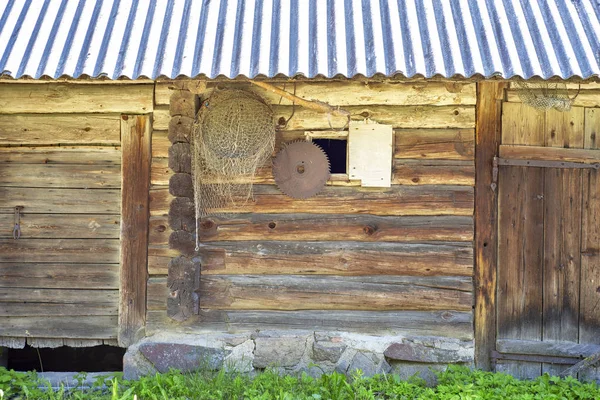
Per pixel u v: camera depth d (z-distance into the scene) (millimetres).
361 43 5273
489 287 6164
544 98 5887
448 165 6125
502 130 6148
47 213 6254
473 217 6156
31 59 5168
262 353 6121
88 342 6281
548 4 5633
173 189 5973
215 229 6156
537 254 6188
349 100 6105
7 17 5523
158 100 6148
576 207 6191
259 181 6129
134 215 6195
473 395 5352
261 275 6191
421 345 6117
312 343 6137
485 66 5121
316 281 6176
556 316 6184
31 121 6211
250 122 5953
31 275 6262
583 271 6195
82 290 6262
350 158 6098
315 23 5457
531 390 5629
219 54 5191
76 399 5441
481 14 5500
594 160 6172
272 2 5684
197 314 6176
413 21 5422
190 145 5977
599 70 5051
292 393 5332
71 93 6176
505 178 6176
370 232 6133
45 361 7402
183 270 6035
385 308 6176
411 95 6102
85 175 6250
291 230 6148
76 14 5566
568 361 6168
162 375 5785
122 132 6191
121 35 5375
